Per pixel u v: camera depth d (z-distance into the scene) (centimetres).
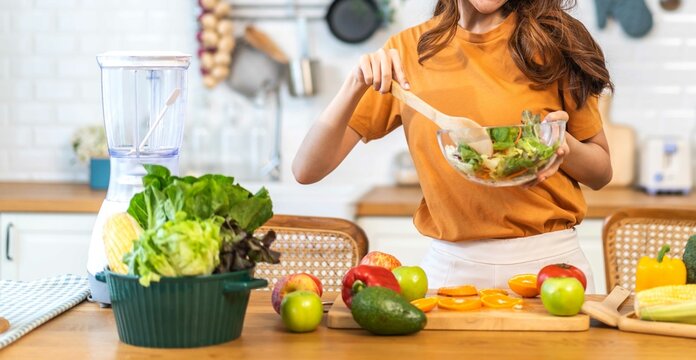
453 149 174
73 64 418
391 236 355
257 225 163
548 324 168
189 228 151
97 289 186
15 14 416
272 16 413
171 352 155
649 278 183
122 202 185
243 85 412
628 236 247
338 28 407
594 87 214
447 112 216
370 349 156
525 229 216
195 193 156
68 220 361
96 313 183
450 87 216
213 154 416
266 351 155
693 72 410
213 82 407
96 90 420
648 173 386
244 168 416
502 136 171
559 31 210
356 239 237
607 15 409
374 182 419
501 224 215
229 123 414
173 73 196
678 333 164
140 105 198
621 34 409
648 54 410
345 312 171
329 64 415
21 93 419
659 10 409
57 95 419
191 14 413
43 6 415
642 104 412
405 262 355
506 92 214
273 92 415
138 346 158
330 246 238
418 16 408
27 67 418
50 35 417
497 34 215
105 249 166
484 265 216
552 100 217
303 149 222
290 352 155
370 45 412
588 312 172
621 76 411
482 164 172
